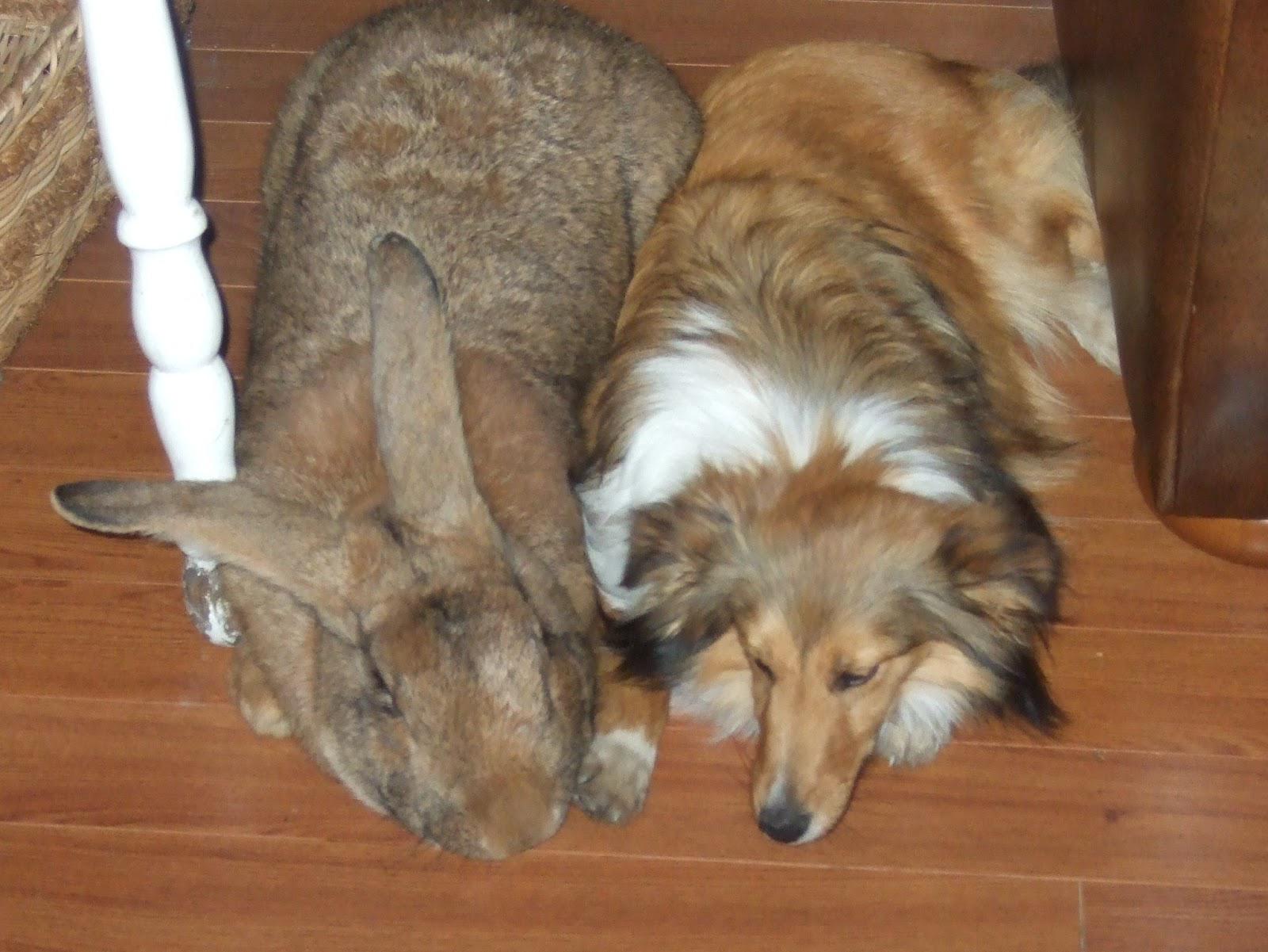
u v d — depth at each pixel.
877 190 1.61
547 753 1.24
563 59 1.55
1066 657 1.50
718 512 1.37
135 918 1.39
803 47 1.67
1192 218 1.35
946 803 1.44
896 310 1.49
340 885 1.41
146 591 1.53
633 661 1.42
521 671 1.23
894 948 1.38
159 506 1.23
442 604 1.24
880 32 1.88
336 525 1.26
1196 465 1.46
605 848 1.42
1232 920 1.39
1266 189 1.31
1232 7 1.26
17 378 1.63
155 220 1.28
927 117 1.65
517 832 1.23
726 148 1.62
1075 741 1.46
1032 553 1.37
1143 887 1.40
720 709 1.47
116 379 1.63
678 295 1.50
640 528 1.39
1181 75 1.33
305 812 1.43
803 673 1.36
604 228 1.53
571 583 1.39
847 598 1.34
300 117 1.55
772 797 1.37
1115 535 1.55
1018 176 1.67
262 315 1.46
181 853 1.42
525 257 1.46
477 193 1.46
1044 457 1.56
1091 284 1.70
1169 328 1.41
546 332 1.45
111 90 1.24
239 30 1.88
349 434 1.36
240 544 1.24
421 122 1.48
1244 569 1.53
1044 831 1.43
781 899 1.40
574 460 1.45
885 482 1.39
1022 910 1.40
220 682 1.49
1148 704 1.48
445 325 1.26
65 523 1.55
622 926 1.39
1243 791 1.44
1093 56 1.59
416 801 1.25
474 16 1.56
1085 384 1.66
